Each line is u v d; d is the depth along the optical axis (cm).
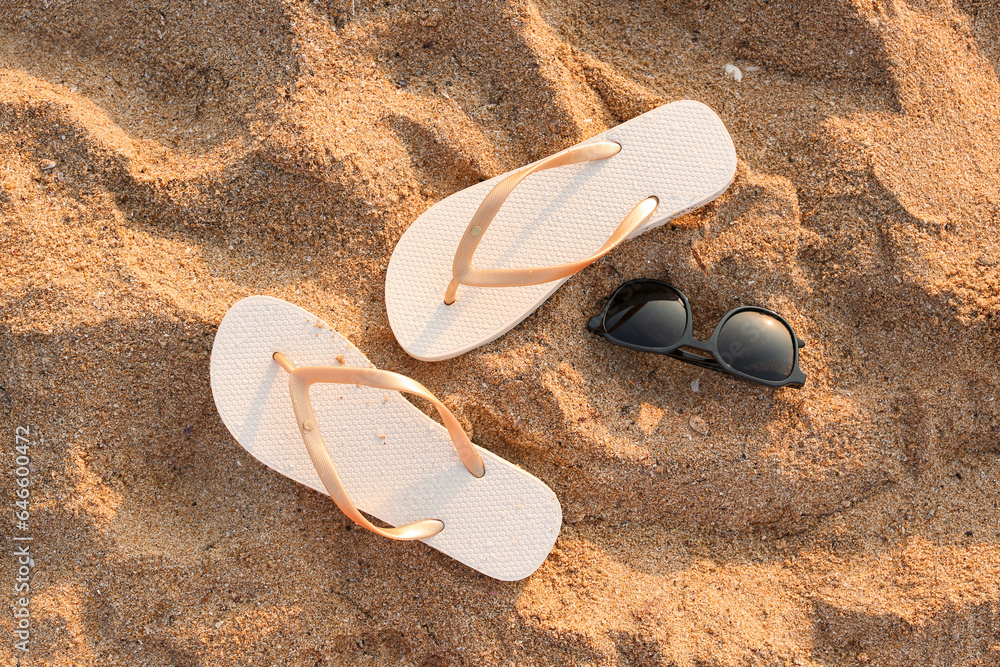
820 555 114
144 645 111
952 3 119
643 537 115
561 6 117
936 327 114
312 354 112
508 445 114
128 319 111
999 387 114
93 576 111
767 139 116
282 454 112
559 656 112
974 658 112
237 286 113
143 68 115
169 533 112
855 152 115
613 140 114
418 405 113
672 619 112
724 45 118
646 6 118
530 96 115
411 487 112
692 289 115
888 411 114
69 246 112
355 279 114
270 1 114
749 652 112
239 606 112
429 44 116
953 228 115
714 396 114
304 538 112
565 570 114
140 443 113
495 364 113
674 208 113
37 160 112
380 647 113
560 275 109
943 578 112
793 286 114
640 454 113
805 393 114
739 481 113
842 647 113
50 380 111
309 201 113
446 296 112
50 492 111
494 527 112
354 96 114
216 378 111
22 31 115
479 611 112
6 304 111
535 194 114
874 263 114
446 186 115
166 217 113
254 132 113
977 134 117
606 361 114
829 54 117
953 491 114
